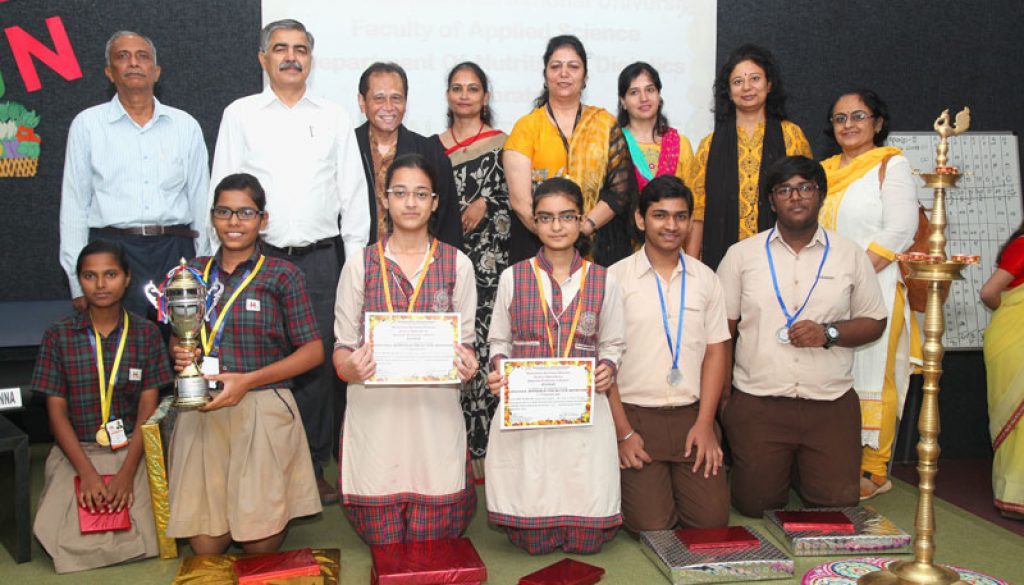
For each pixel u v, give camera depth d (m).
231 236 2.81
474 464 3.80
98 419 2.95
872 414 3.59
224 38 4.20
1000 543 3.14
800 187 3.18
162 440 3.05
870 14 4.61
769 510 3.26
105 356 2.95
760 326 3.32
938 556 3.00
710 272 3.25
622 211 3.61
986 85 4.71
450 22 4.33
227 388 2.71
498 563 2.87
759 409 3.31
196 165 3.72
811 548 2.92
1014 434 3.45
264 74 4.26
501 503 2.88
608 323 3.00
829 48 4.60
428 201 2.83
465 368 2.73
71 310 3.77
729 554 2.78
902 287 3.63
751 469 3.33
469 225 3.77
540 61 4.42
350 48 4.27
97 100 4.13
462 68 3.80
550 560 2.90
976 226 4.66
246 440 2.78
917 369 3.91
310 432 3.54
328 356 3.51
